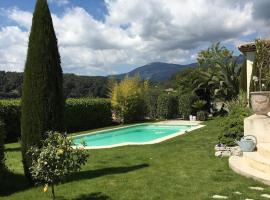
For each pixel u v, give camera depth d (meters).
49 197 8.14
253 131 11.77
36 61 9.17
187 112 32.72
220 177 9.33
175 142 16.48
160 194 7.98
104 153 14.20
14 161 13.02
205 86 34.06
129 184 8.91
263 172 9.25
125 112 30.64
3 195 8.49
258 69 18.59
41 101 9.10
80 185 8.99
